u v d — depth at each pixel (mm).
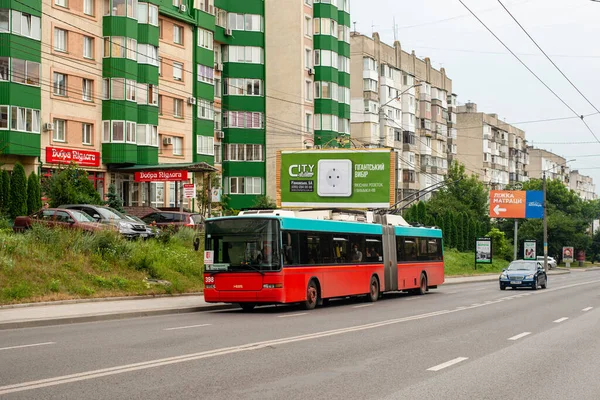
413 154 89062
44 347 12797
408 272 32969
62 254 25188
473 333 16219
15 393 8469
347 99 71500
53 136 45875
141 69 51469
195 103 58688
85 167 47750
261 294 22188
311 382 9578
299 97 66688
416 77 92125
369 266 28688
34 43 44188
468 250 81062
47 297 21688
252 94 66000
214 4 64375
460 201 88812
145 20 51750
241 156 65562
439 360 11828
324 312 22547
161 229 35156
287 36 67250
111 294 24062
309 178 43469
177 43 57188
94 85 49062
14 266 22594
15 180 39531
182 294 26875
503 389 9359
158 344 13320
